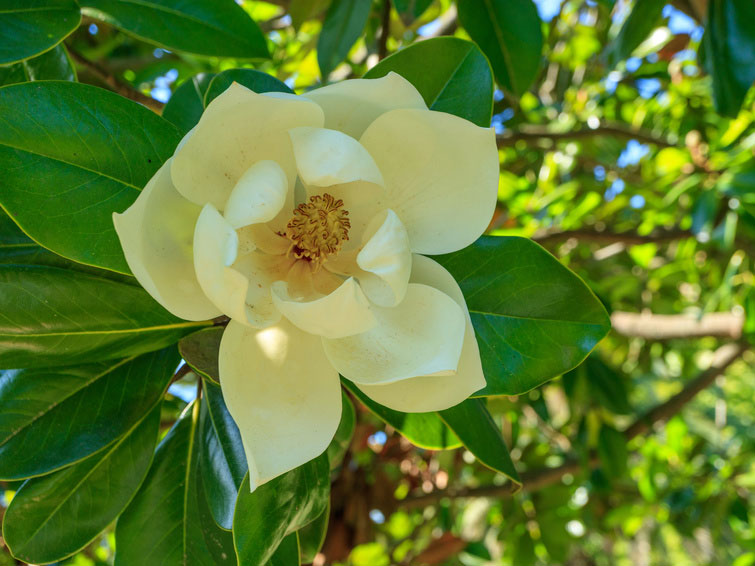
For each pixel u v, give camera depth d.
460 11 0.48
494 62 0.49
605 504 0.98
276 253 0.31
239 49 0.37
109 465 0.32
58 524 0.31
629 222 0.95
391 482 0.64
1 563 0.40
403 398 0.26
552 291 0.31
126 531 0.32
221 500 0.29
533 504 0.91
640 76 0.87
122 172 0.27
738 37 0.50
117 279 0.29
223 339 0.26
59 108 0.27
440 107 0.32
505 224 0.83
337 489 0.60
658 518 1.00
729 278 0.82
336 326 0.24
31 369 0.30
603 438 0.84
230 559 0.32
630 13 0.58
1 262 0.29
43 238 0.25
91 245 0.26
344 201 0.31
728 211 0.82
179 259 0.26
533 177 0.97
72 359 0.29
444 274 0.28
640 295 1.01
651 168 0.94
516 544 0.91
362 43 0.77
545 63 0.96
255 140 0.26
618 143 0.97
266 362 0.26
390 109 0.27
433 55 0.32
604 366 0.81
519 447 0.94
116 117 0.28
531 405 0.79
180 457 0.34
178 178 0.25
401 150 0.28
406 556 0.80
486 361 0.31
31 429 0.29
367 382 0.26
